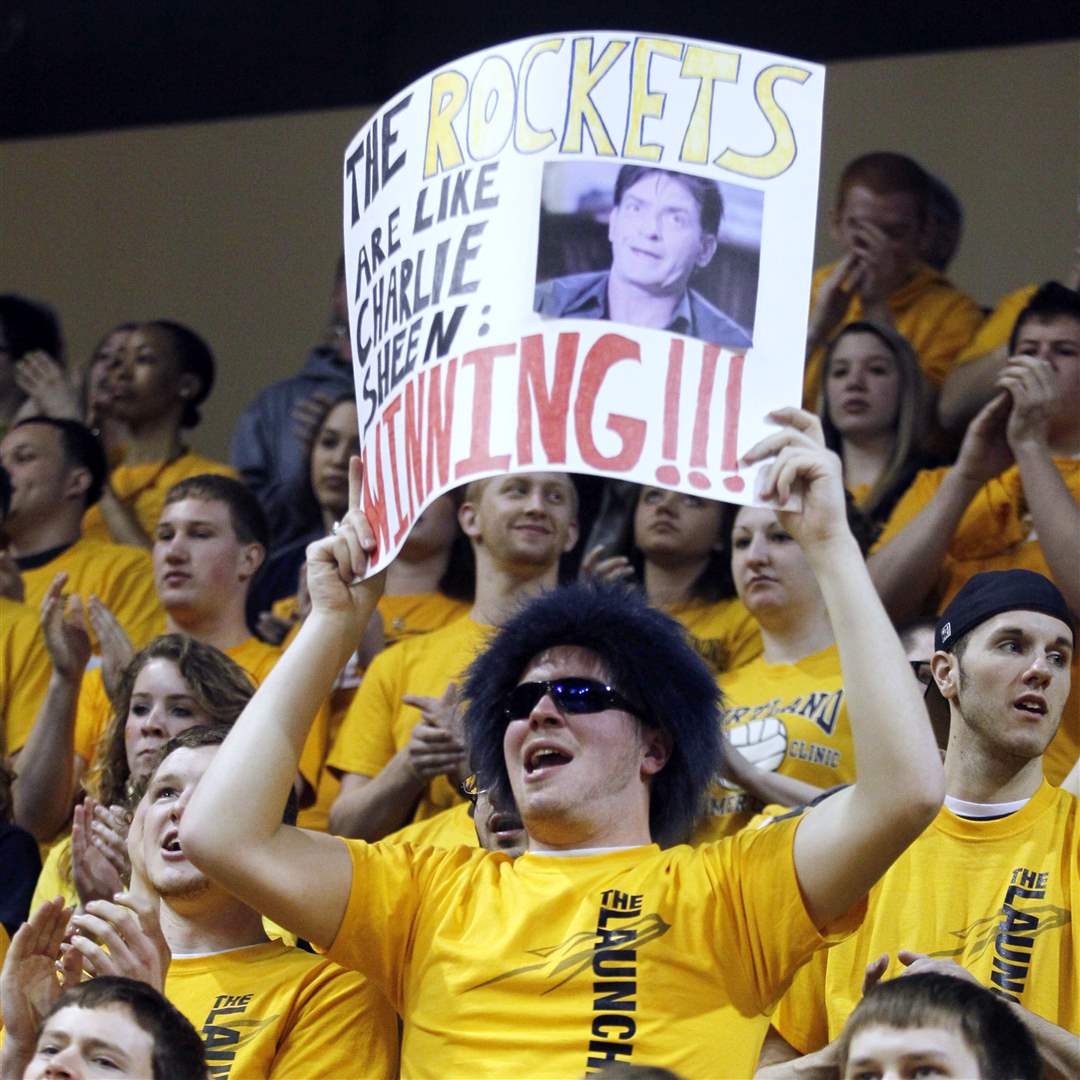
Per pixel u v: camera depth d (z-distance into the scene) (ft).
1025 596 40.06
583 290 32.65
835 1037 37.60
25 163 85.15
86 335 82.94
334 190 82.38
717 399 32.19
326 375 77.25
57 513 69.97
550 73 33.40
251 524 60.64
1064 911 37.86
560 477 56.29
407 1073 32.42
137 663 47.80
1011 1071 29.99
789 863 31.76
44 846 54.24
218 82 84.17
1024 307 64.44
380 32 82.94
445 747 50.70
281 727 32.99
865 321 64.13
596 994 31.42
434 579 61.26
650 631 34.55
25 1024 33.58
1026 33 75.10
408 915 33.53
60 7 84.89
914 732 30.73
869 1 76.84
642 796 34.09
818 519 31.63
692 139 32.96
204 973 37.14
